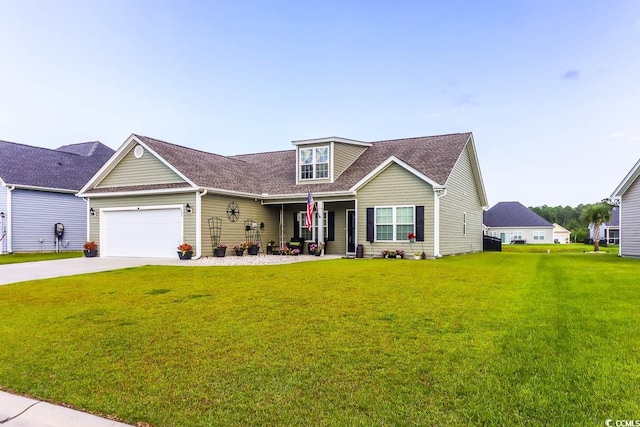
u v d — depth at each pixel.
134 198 18.44
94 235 19.53
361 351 4.54
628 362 3.97
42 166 25.19
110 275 11.34
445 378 3.76
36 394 3.79
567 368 3.87
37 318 6.38
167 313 6.52
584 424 2.92
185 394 3.63
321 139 19.91
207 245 17.23
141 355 4.62
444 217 17.50
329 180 19.75
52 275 11.73
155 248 17.92
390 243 17.33
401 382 3.71
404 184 17.09
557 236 62.25
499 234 52.97
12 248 22.36
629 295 7.30
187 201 17.08
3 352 4.84
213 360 4.39
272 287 8.73
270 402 3.43
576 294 7.47
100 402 3.56
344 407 3.31
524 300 7.01
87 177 27.00
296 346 4.76
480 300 7.07
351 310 6.44
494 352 4.37
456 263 14.00
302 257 17.70
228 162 22.41
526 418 3.04
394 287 8.54
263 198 19.86
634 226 17.38
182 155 19.34
